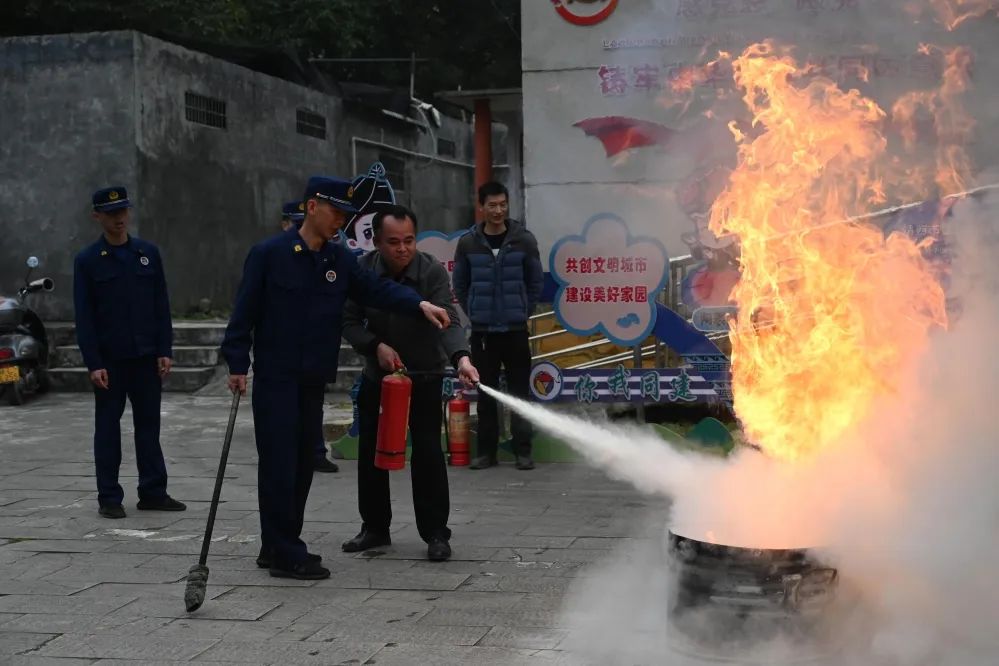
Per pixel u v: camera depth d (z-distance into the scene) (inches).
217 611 194.2
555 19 334.0
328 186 214.4
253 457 351.9
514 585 208.2
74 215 586.9
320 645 175.8
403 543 242.2
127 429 399.9
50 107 587.8
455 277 330.3
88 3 701.9
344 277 220.2
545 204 337.4
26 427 412.8
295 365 215.8
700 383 327.0
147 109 586.6
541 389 335.0
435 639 177.9
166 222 598.9
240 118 657.0
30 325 499.8
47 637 180.7
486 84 914.7
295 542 216.4
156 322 276.1
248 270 214.8
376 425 234.4
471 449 340.8
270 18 806.5
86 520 266.4
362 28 829.2
